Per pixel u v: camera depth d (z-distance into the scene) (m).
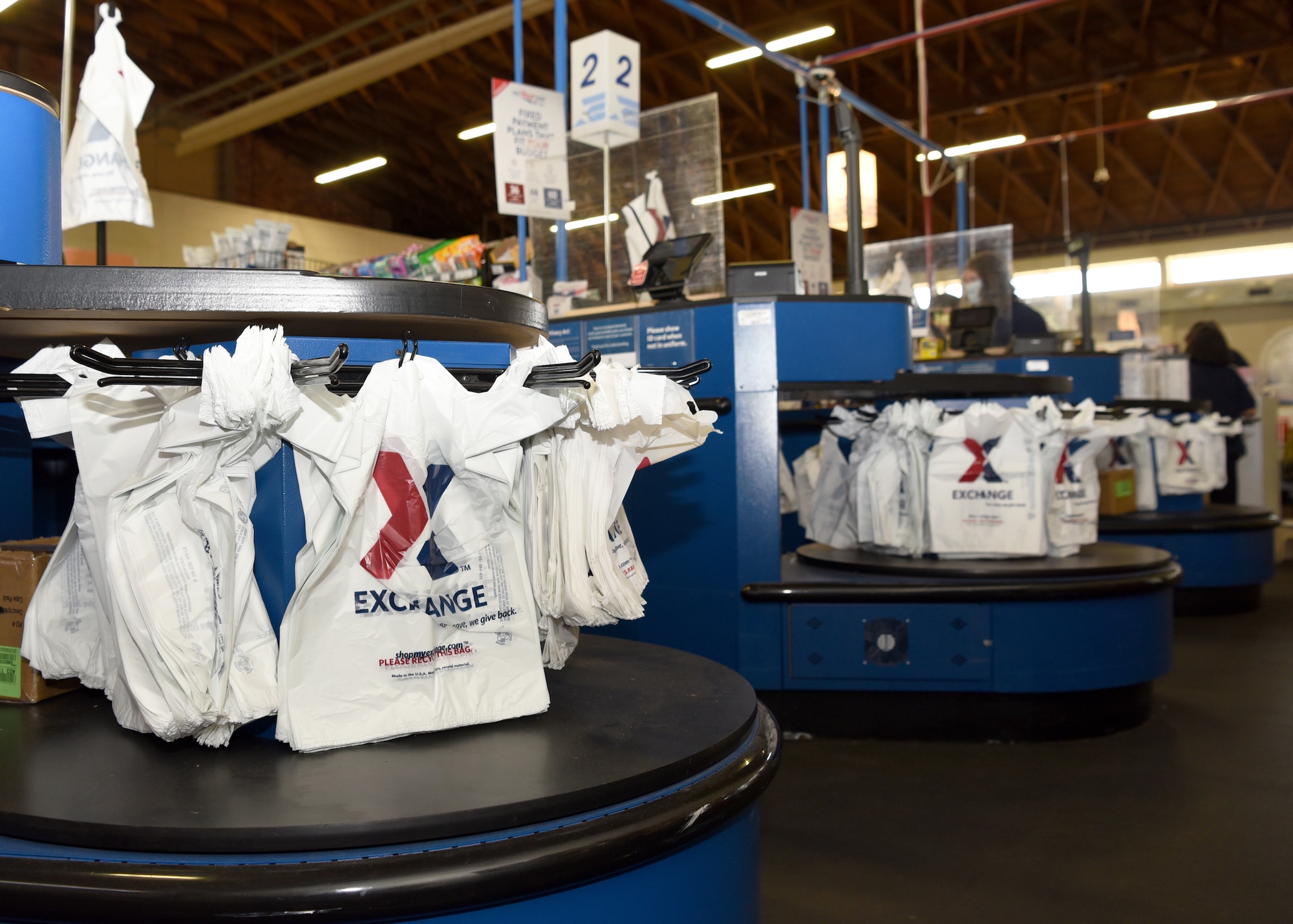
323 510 1.21
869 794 2.52
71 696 1.52
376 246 11.42
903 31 11.74
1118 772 2.68
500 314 1.39
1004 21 11.96
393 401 1.23
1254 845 2.19
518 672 1.36
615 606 1.39
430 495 1.27
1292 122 13.45
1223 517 5.18
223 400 1.06
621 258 4.85
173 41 12.46
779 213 16.48
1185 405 5.46
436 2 11.58
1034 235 16.17
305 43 11.74
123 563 1.16
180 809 1.04
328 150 15.94
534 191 4.10
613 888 1.12
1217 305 15.27
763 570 3.03
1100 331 8.11
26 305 1.18
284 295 1.23
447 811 1.03
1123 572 3.02
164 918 0.95
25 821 1.03
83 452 1.23
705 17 4.82
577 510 1.38
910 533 3.19
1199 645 4.36
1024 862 2.11
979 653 2.90
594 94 4.38
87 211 1.95
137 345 1.56
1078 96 13.30
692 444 1.46
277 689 1.22
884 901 1.94
